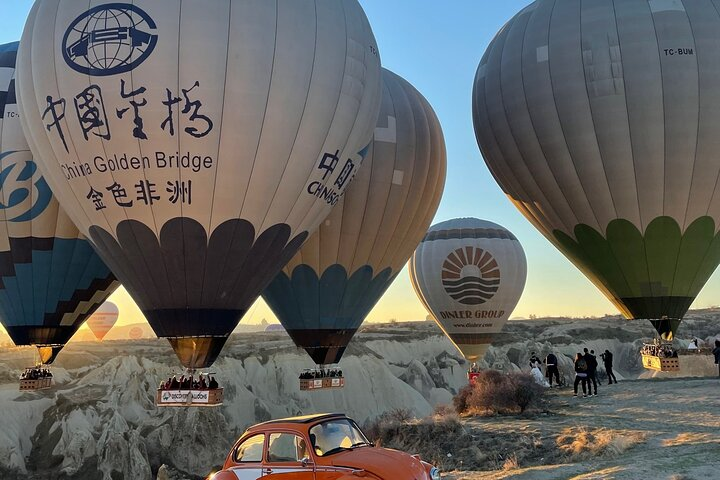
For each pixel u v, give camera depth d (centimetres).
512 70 1925
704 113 1681
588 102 1758
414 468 646
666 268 1795
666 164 1719
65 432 3844
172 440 3947
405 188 2038
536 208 2034
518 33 1961
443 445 1540
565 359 6744
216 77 1274
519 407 1853
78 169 1330
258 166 1334
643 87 1703
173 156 1273
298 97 1352
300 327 1989
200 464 3859
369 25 1612
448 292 3161
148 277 1352
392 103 2073
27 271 1917
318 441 675
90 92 1273
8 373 4534
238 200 1332
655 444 1165
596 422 1491
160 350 5750
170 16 1269
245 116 1297
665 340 1825
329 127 1423
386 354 6494
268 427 700
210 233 1327
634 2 1773
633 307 1869
